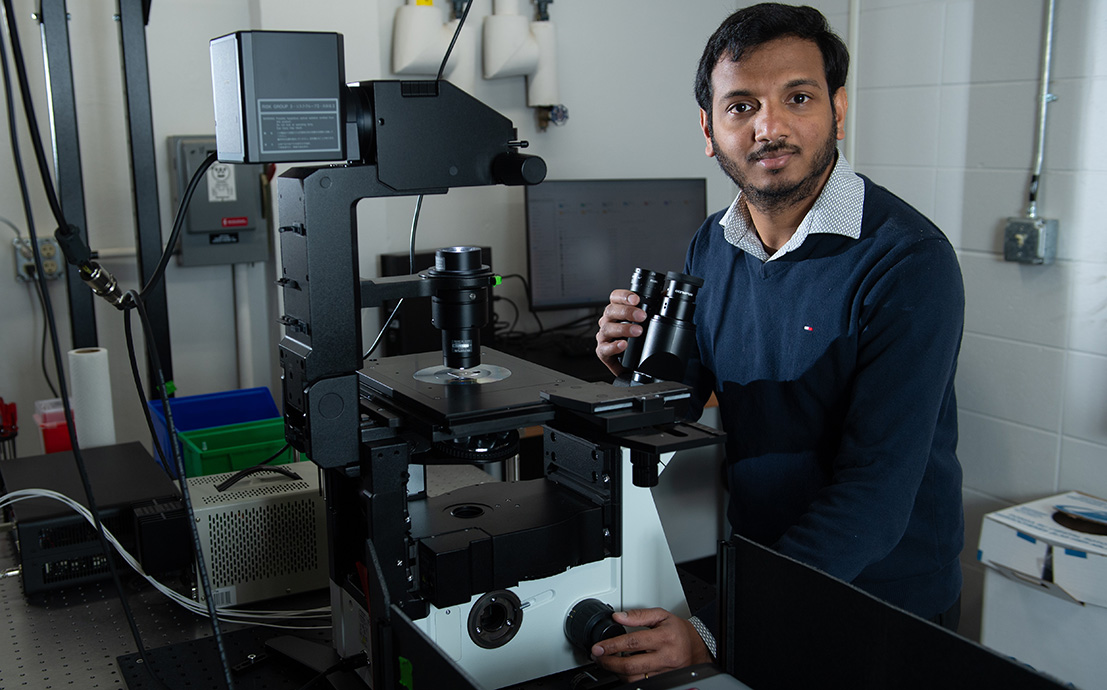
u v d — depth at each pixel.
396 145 0.91
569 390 0.98
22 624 1.21
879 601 0.71
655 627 1.00
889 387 1.19
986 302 2.43
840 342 1.29
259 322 2.78
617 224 2.82
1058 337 2.27
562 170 3.01
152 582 1.24
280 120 0.84
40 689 1.05
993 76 2.32
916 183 2.56
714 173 3.29
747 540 0.83
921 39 2.49
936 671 0.67
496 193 2.89
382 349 2.63
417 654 0.74
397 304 1.12
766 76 1.23
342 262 0.90
